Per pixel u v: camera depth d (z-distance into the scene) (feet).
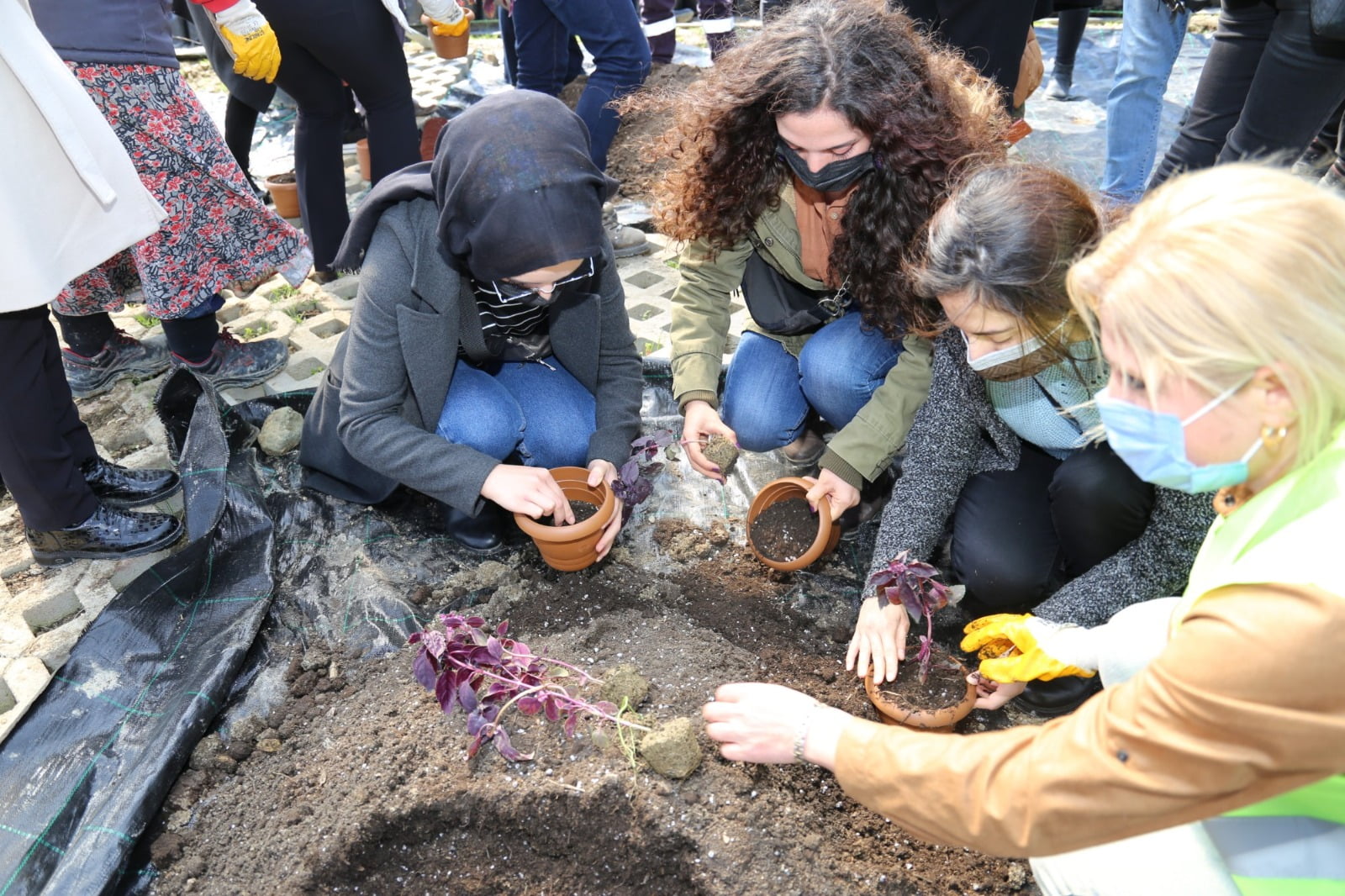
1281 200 3.25
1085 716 3.97
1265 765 3.53
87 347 11.16
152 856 6.44
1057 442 7.16
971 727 7.22
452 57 15.24
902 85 6.43
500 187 6.42
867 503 9.20
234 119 13.41
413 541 9.04
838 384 8.59
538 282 6.93
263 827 6.59
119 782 6.74
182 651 7.71
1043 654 5.98
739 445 9.50
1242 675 3.41
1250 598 3.50
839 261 7.64
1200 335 3.25
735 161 7.41
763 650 7.71
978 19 10.26
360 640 8.01
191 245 10.10
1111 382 3.88
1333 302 3.16
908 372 8.03
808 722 4.80
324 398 8.92
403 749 6.70
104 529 8.99
